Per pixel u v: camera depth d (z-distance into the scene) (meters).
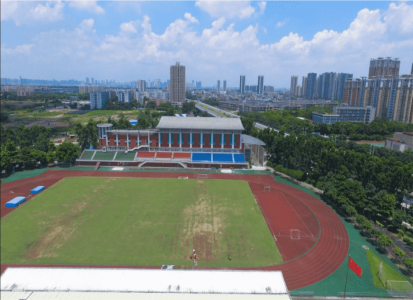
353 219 80.19
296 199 94.00
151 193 96.44
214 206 86.75
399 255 57.16
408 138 155.12
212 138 134.88
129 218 77.38
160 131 134.50
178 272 42.09
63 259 58.47
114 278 40.62
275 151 132.88
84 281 39.97
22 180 108.75
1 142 146.38
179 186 104.25
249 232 71.62
